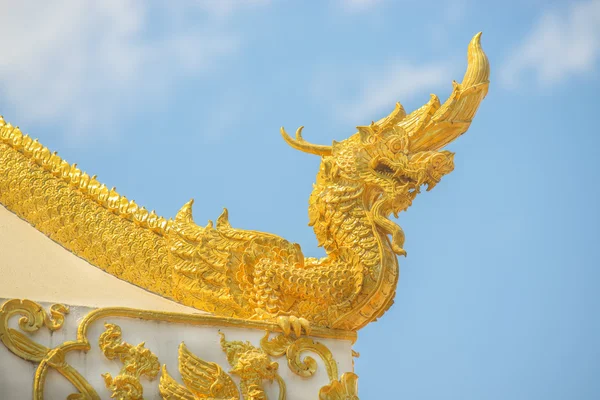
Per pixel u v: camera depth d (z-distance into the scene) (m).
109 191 13.81
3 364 10.34
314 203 13.23
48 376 10.48
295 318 12.20
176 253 13.24
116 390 10.72
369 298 12.52
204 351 11.47
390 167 12.98
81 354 10.76
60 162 14.09
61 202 13.66
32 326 10.63
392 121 13.30
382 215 12.80
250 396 11.42
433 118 13.24
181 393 11.07
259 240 13.01
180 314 11.45
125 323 11.15
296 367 11.96
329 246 13.06
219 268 13.00
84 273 13.16
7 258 12.90
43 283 12.65
